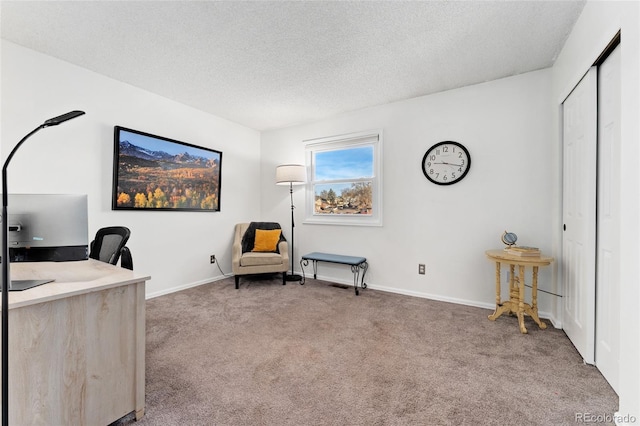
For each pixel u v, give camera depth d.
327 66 2.69
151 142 3.26
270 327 2.48
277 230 4.23
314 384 1.67
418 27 2.11
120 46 2.37
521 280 2.45
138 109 3.15
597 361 1.82
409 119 3.44
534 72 2.78
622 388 1.33
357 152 3.94
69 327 1.21
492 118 2.97
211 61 2.61
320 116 4.04
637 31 1.28
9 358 1.08
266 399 1.54
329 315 2.76
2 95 2.28
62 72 2.59
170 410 1.46
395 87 3.13
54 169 2.55
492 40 2.27
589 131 1.87
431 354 2.02
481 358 1.96
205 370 1.81
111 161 2.94
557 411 1.45
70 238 1.42
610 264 1.67
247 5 1.88
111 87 2.93
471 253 3.08
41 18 2.01
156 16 1.99
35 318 1.13
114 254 1.90
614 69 1.64
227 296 3.34
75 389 1.23
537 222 2.77
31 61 2.41
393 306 3.02
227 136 4.20
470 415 1.42
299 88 3.17
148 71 2.80
